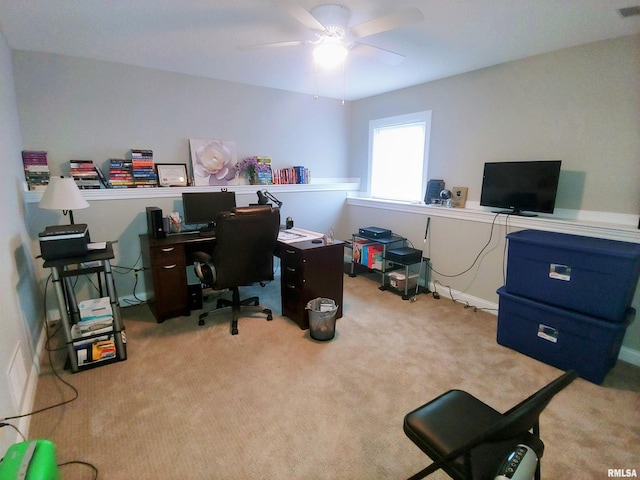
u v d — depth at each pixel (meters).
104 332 2.18
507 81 2.87
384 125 4.15
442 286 3.51
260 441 1.58
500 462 1.05
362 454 1.51
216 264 2.52
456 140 3.36
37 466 1.10
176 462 1.46
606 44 2.31
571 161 2.56
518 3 1.83
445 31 2.23
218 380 2.04
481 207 3.21
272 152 4.00
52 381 2.02
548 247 2.15
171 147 3.31
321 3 1.87
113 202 3.00
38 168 2.68
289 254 2.75
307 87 3.82
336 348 2.42
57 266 1.99
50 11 1.93
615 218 2.38
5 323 1.63
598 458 1.48
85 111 2.86
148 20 2.07
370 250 3.79
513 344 2.40
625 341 2.27
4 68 2.27
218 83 3.48
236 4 1.86
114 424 1.68
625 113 2.28
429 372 2.13
